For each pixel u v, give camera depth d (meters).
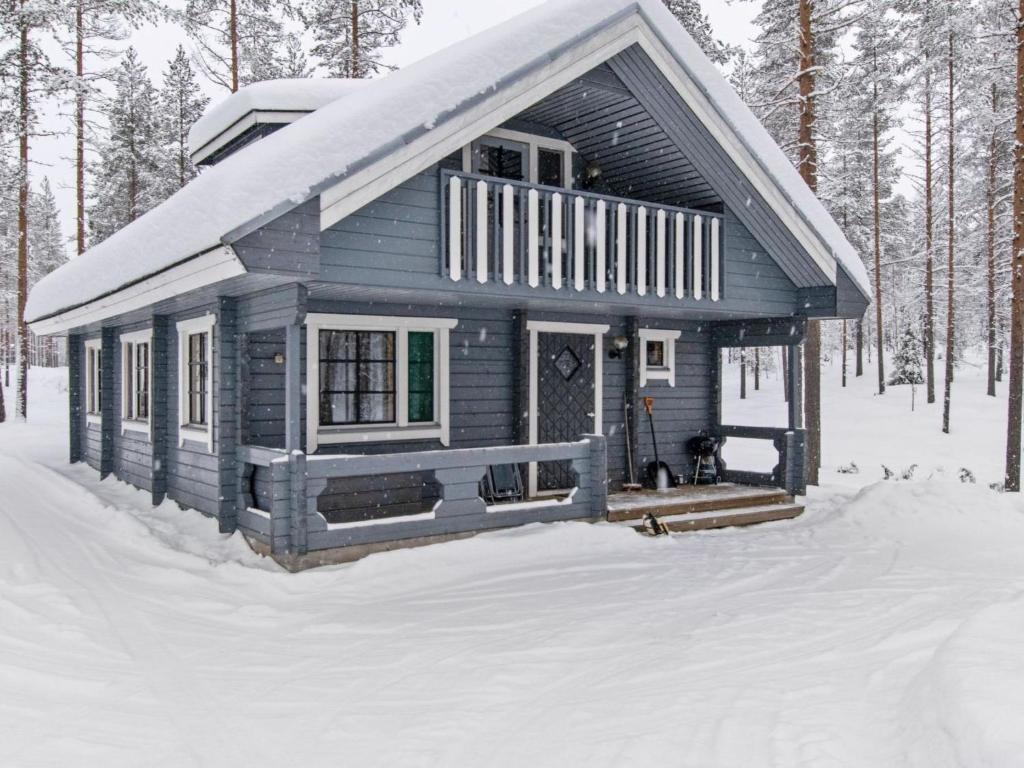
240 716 4.14
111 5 20.72
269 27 20.20
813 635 5.32
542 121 9.70
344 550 7.27
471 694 4.38
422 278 7.40
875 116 25.80
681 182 9.88
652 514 9.49
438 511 7.79
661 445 11.64
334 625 5.69
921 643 4.99
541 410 10.47
